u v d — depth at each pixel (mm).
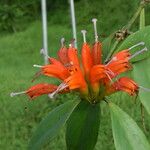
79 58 183
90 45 185
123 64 172
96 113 181
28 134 572
